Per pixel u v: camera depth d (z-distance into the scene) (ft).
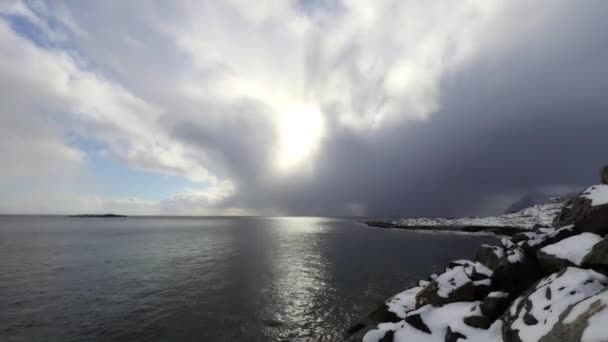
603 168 56.65
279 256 147.74
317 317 63.72
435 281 52.34
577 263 36.29
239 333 55.98
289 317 63.67
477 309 39.19
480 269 50.72
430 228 377.50
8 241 215.72
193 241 223.10
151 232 320.09
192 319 62.64
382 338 40.75
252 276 101.60
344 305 71.26
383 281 94.84
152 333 56.24
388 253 159.63
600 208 45.80
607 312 22.52
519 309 33.86
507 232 292.61
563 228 47.98
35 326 59.47
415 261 133.39
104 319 62.80
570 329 24.16
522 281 43.73
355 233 316.19
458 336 36.17
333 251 167.63
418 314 41.55
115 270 111.86
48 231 326.65
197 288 86.33
